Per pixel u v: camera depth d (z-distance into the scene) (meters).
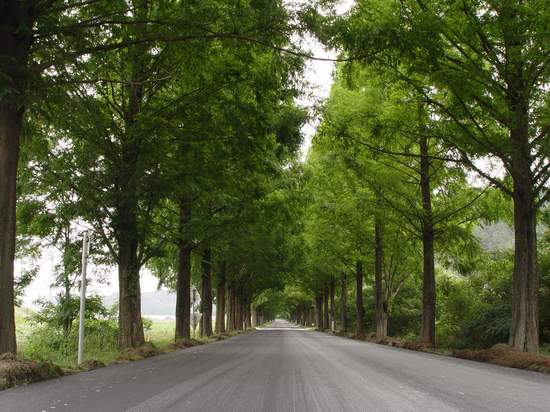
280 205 24.80
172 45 13.02
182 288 27.14
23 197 18.72
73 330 20.38
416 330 50.22
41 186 17.22
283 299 113.88
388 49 13.59
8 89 9.56
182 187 17.56
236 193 21.89
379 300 34.88
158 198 17.72
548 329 23.77
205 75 15.38
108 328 21.73
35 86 10.75
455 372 11.66
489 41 15.60
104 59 13.97
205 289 36.81
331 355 16.86
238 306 63.50
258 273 53.09
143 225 17.78
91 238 18.72
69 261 20.45
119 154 17.69
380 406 6.91
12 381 8.72
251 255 39.19
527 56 13.90
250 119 16.16
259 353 17.56
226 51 14.55
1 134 10.57
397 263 36.22
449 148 19.19
